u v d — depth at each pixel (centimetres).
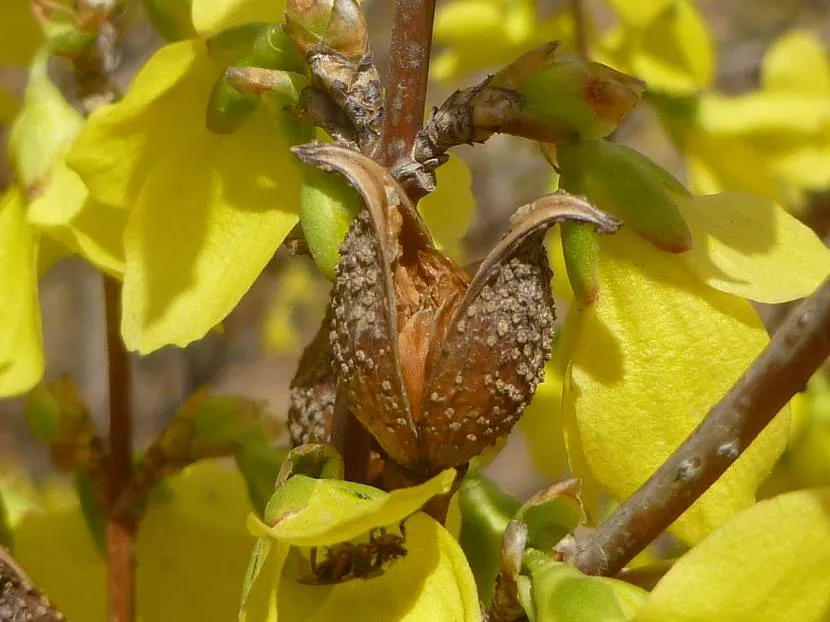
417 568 9
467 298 8
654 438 9
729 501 9
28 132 10
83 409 12
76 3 11
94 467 12
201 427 11
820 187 14
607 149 9
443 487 8
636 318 9
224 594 11
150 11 11
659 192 9
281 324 31
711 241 9
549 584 9
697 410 9
